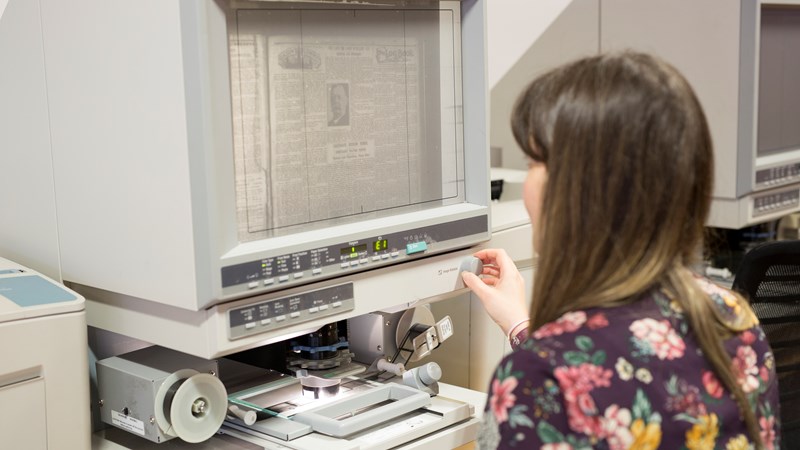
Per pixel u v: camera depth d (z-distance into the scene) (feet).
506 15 7.89
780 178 7.50
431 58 4.80
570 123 2.73
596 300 2.70
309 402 4.63
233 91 3.95
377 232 4.44
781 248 5.16
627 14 7.57
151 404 4.27
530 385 2.57
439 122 4.89
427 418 4.61
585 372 2.56
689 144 2.69
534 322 2.88
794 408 5.30
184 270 3.87
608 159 2.68
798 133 7.87
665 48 7.41
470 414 4.75
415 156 4.79
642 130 2.65
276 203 4.19
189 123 3.74
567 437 2.52
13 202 4.96
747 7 6.97
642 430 2.55
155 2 3.75
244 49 3.97
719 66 7.13
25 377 4.00
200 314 3.97
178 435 4.28
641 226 2.69
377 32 4.53
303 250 4.13
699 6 7.18
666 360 2.63
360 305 4.47
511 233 5.89
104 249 4.33
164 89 3.79
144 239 4.05
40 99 4.58
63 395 4.12
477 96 4.91
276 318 4.10
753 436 2.77
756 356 2.94
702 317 2.71
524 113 2.96
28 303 4.04
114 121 4.10
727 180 7.20
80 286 4.67
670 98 2.69
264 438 4.38
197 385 4.31
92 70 4.18
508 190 6.99
